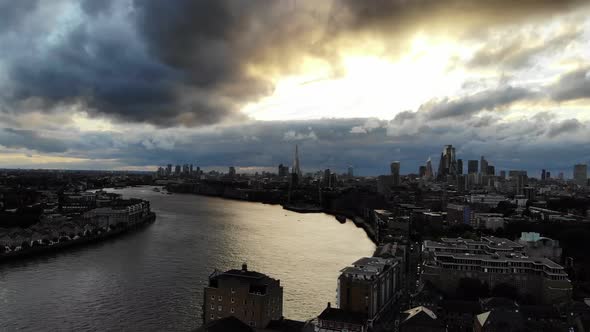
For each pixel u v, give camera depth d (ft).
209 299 572.51
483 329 545.03
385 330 606.55
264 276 579.48
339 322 555.28
